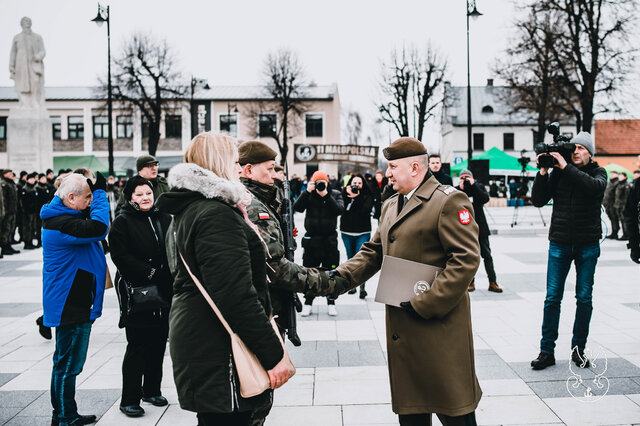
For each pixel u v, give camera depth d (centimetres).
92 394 385
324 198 635
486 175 2011
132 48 3478
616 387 372
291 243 303
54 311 329
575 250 412
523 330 520
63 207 336
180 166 204
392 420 332
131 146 4359
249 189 282
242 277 189
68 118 4378
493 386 379
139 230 357
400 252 254
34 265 1006
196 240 192
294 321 270
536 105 2714
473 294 690
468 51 1970
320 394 375
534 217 1969
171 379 416
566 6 2323
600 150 4659
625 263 905
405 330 248
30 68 1855
